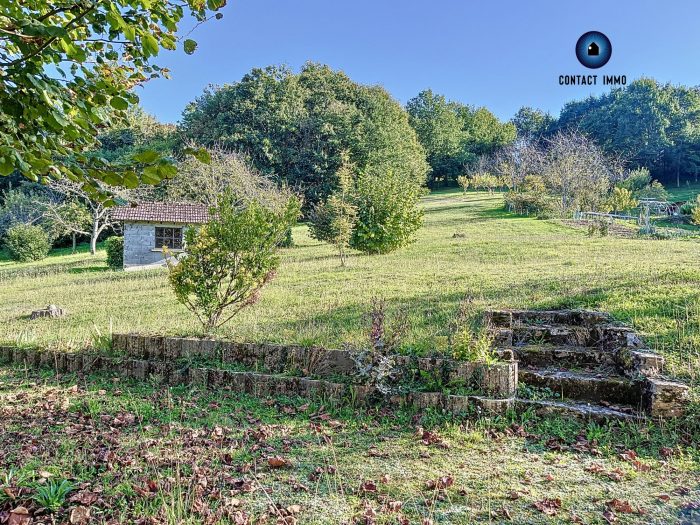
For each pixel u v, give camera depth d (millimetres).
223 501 3295
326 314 7773
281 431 4582
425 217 34281
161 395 5707
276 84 44344
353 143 43250
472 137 72500
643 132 61656
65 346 7266
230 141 40000
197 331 7043
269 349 6051
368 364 5289
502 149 61469
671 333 5590
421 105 71688
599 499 3303
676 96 67688
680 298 6660
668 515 3096
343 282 11297
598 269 10234
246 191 28297
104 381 6332
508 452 4078
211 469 3781
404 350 5578
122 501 3299
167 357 6594
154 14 2793
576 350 5750
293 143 43156
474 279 10172
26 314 10773
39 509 3197
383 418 4828
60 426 4789
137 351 6793
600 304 6926
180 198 29656
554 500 3275
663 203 37688
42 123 2469
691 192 56062
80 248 36188
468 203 43094
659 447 4051
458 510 3184
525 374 5230
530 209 33375
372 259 16672
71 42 2340
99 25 2557
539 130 86062
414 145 52875
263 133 42406
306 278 12570
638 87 66688
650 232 23375
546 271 10680
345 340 6160
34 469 3793
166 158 2480
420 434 4441
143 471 3746
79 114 2697
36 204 34438
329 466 3822
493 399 4789
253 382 5699
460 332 5723
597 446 4125
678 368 4836
